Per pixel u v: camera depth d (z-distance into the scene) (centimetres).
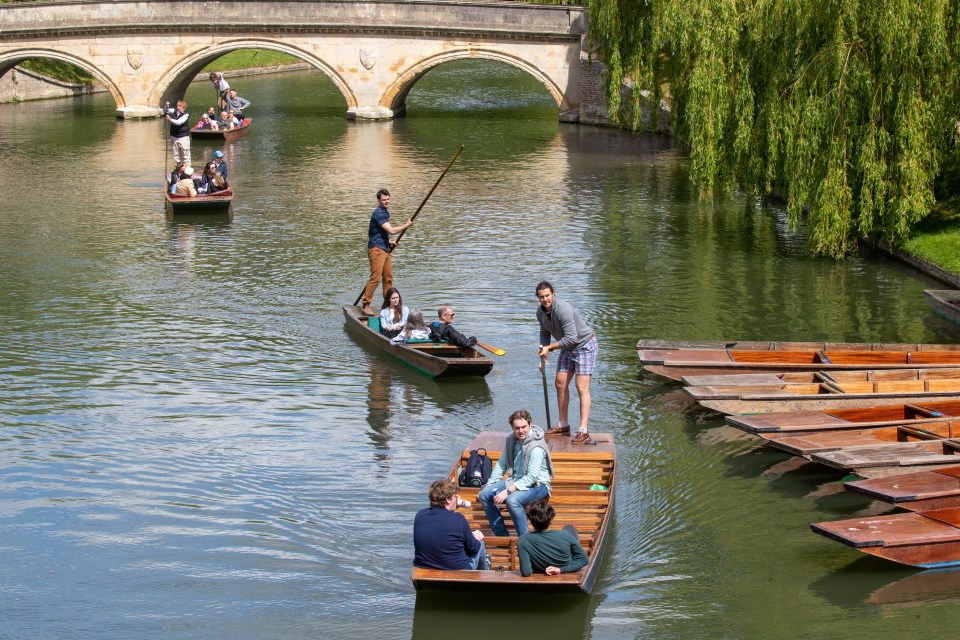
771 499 1193
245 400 1484
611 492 1085
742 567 1045
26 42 5034
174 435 1366
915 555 993
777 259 2255
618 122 3722
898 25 1969
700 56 2342
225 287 2050
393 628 951
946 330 1788
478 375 1573
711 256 2284
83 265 2214
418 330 1678
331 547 1088
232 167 3534
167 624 959
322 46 4822
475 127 4588
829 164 2073
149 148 3978
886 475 1136
